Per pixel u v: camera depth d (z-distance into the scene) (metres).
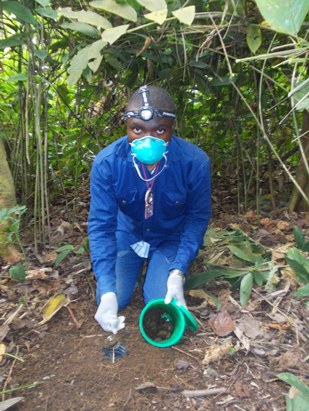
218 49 2.04
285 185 2.95
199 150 1.70
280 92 2.53
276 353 1.52
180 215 1.79
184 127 2.61
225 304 1.75
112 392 1.40
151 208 1.70
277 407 1.33
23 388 1.42
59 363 1.51
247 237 2.17
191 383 1.42
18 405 1.36
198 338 1.61
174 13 1.35
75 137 2.63
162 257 1.82
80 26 1.62
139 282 1.96
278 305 1.72
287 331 1.61
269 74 2.38
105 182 1.64
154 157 1.48
